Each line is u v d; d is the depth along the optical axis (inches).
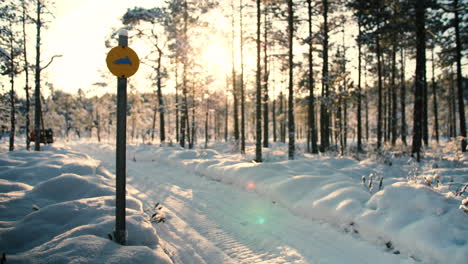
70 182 232.4
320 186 253.4
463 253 132.2
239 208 257.9
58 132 2315.5
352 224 188.4
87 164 327.6
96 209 181.5
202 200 285.9
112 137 2342.5
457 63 628.4
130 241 151.9
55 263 115.3
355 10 641.6
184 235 200.4
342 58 746.2
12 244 146.0
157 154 586.9
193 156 543.8
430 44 706.8
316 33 575.2
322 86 702.5
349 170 381.4
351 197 211.6
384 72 899.4
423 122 845.8
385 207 183.5
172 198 297.1
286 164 405.1
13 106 715.4
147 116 1802.4
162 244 173.0
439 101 1550.2
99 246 130.0
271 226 213.8
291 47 530.6
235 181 329.4
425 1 466.3
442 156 494.3
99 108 1945.1
